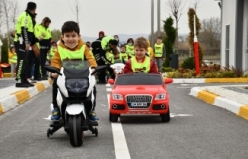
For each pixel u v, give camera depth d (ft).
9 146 28.50
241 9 86.48
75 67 28.63
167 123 36.58
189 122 36.86
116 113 36.99
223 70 85.56
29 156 25.91
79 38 29.86
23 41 59.82
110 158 25.18
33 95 59.00
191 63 104.63
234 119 38.24
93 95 28.66
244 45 86.79
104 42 73.51
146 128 34.24
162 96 37.09
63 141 29.76
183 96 56.39
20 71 60.29
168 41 130.41
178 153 26.11
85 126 27.78
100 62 74.49
